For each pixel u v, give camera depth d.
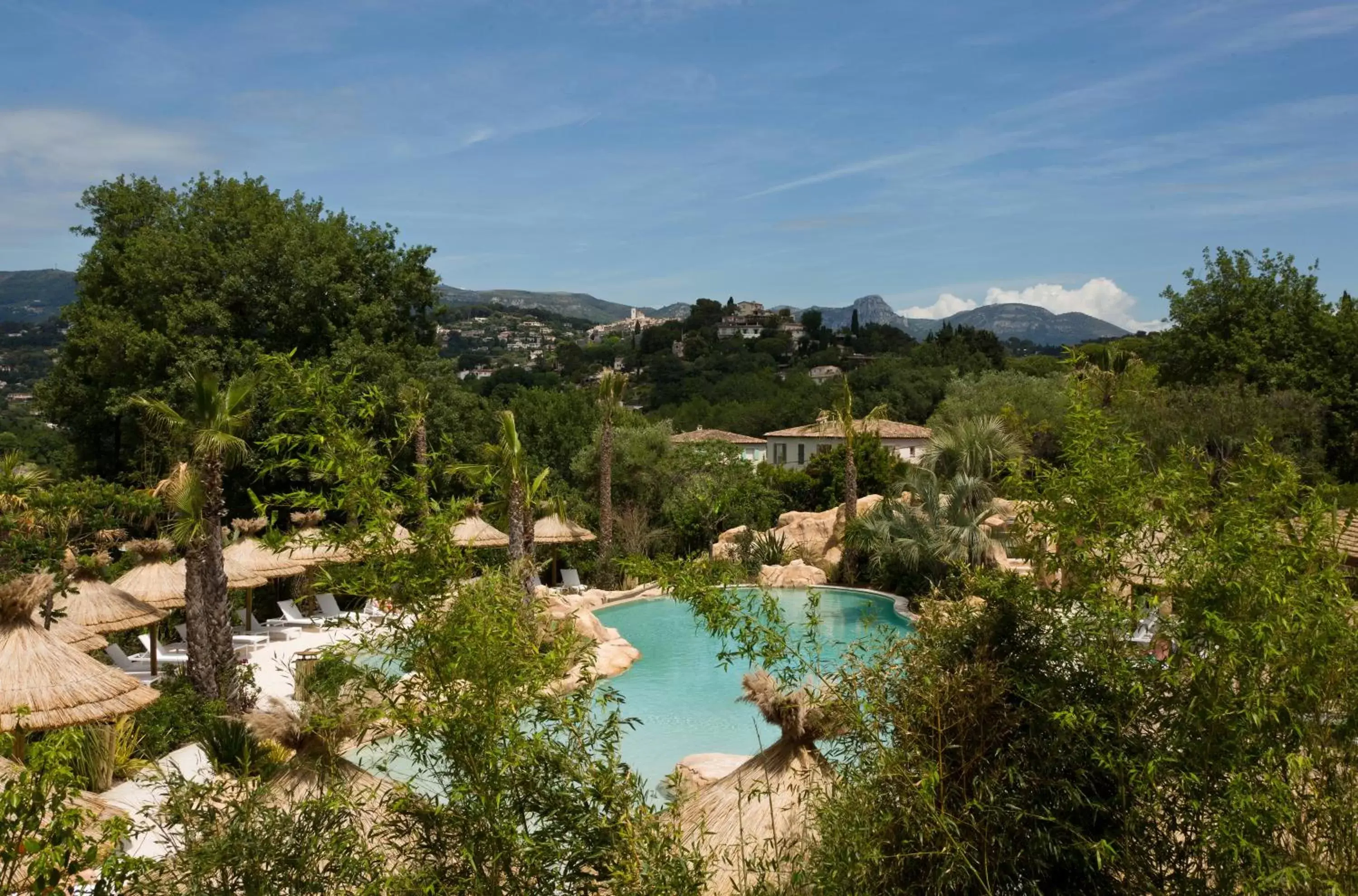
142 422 25.78
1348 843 4.51
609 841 4.86
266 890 4.71
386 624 5.13
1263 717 4.36
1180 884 4.70
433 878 4.77
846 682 5.60
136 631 19.78
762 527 31.98
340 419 5.46
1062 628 5.16
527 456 37.00
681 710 15.59
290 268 30.08
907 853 4.77
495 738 4.79
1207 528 4.84
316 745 6.93
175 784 5.32
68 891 4.52
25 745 10.11
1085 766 4.89
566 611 19.75
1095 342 59.09
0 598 10.77
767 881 5.79
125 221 32.16
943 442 26.17
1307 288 37.56
